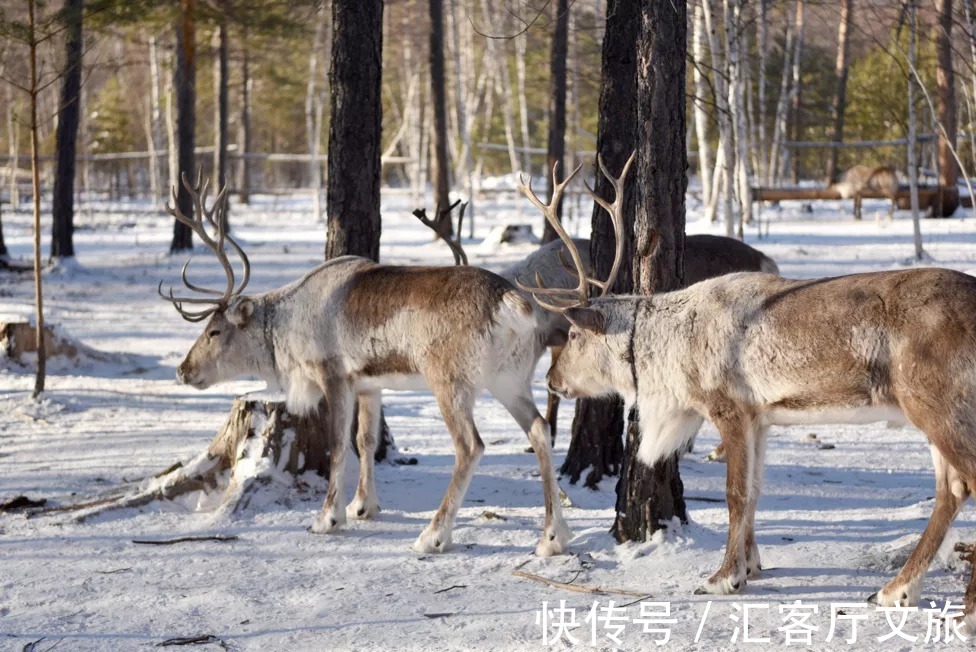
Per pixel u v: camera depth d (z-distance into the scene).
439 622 4.81
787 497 7.44
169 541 6.25
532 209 35.53
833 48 31.50
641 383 5.55
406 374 6.42
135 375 12.92
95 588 5.40
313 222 34.66
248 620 4.91
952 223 24.05
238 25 21.09
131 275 21.81
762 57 18.67
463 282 6.21
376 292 6.50
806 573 5.46
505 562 5.80
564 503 7.24
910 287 4.71
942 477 4.81
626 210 7.53
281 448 7.27
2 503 7.16
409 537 6.40
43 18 11.19
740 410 5.19
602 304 5.73
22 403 10.91
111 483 7.84
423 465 8.45
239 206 41.34
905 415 4.71
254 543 6.27
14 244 28.36
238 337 7.02
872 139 39.12
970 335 4.48
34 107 10.85
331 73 8.25
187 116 24.69
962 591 5.09
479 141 52.34
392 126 52.75
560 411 11.06
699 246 8.93
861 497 7.41
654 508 5.89
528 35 29.89
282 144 63.97
